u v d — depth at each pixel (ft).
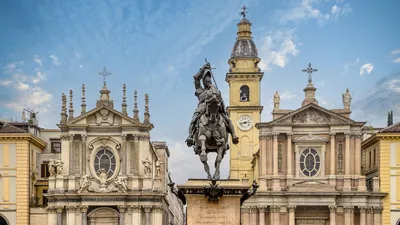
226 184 87.97
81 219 290.97
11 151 297.94
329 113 306.14
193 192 87.25
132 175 296.30
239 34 380.58
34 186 311.68
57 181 293.64
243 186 87.15
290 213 296.71
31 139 302.04
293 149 307.78
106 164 298.56
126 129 299.17
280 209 298.97
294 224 297.12
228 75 370.73
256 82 371.35
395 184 299.17
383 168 300.20
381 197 298.97
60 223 291.38
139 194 292.20
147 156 299.38
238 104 370.73
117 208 292.81
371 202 299.58
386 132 300.40
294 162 307.37
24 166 296.92
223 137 90.53
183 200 90.53
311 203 296.51
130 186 295.69
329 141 306.55
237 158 366.84
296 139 307.17
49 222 292.20
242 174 365.81
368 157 326.85
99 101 307.58
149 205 293.43
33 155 311.06
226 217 87.25
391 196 298.97
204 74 93.71
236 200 87.56
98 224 292.81
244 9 383.86
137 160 298.15
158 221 295.07
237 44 376.68
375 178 300.20
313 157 307.17
